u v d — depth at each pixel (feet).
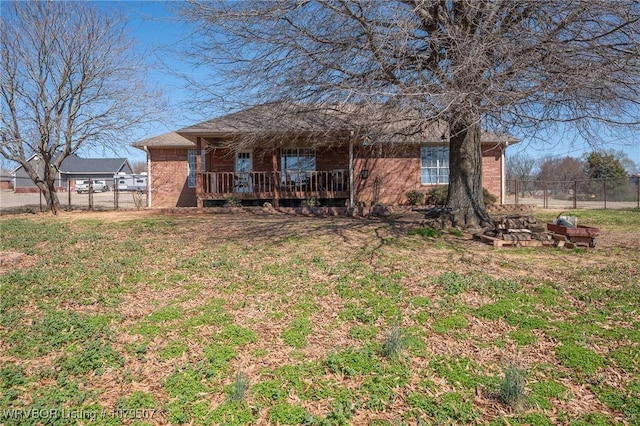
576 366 11.78
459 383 11.09
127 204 71.31
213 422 9.61
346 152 56.24
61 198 93.40
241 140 38.37
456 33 21.76
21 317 15.48
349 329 14.48
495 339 13.57
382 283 18.75
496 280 18.97
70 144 50.47
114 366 12.05
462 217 31.81
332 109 29.55
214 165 56.24
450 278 19.21
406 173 56.39
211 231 33.68
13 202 79.71
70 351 12.94
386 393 10.63
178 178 59.36
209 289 18.69
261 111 33.14
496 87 19.83
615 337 13.38
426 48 25.75
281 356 12.66
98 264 23.06
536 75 21.08
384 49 23.53
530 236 26.53
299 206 51.57
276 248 26.61
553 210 53.21
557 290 17.65
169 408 10.07
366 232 31.48
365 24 24.30
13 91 47.73
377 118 25.95
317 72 27.50
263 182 53.72
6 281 19.66
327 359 12.19
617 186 83.25
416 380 11.28
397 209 51.08
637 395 10.44
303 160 56.29
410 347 12.99
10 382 11.16
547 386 10.86
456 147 32.17
